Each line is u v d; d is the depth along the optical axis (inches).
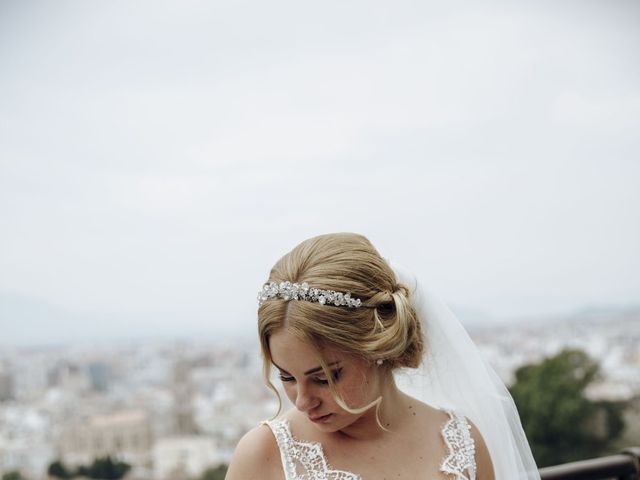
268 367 55.1
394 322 54.0
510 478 64.6
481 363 67.1
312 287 51.2
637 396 593.9
